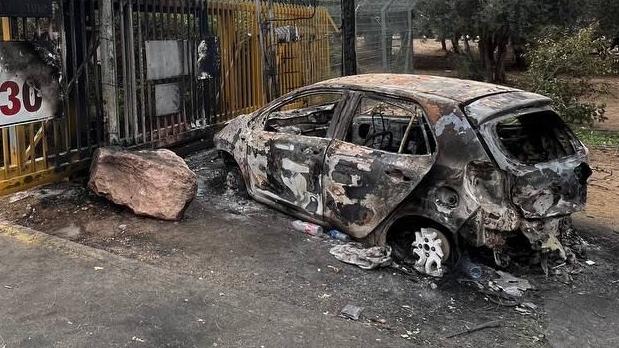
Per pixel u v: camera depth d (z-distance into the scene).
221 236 5.75
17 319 4.04
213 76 9.02
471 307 4.62
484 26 18.91
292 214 6.18
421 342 4.04
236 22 9.93
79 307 4.23
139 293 4.49
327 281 4.91
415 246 5.20
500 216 4.71
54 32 6.32
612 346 4.16
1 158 6.38
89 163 6.99
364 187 5.39
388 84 5.68
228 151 7.00
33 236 5.47
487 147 4.75
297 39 12.07
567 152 5.37
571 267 5.38
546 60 12.34
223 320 4.15
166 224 5.98
